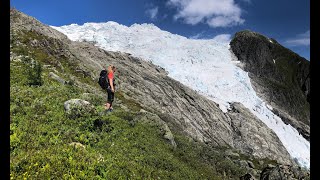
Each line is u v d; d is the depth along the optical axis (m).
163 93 63.88
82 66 47.28
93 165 11.78
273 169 35.91
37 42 45.78
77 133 15.45
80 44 70.25
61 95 21.17
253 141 68.62
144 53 102.06
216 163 30.05
